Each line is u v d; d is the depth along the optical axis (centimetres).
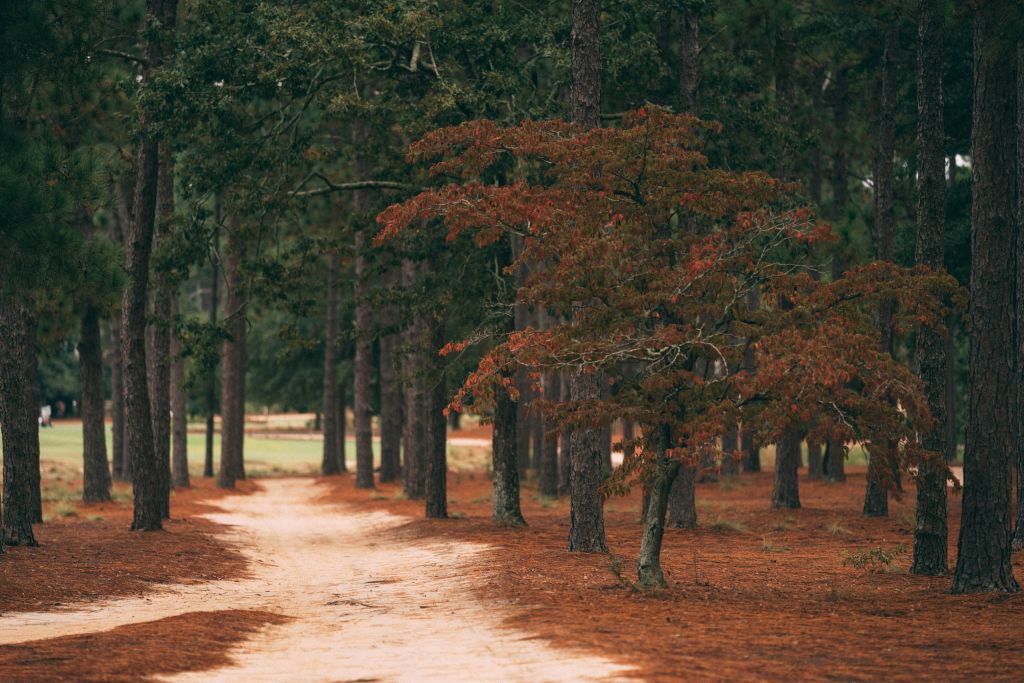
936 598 1422
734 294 1499
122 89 2505
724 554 2089
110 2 2056
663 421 1458
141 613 1466
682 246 1569
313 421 10444
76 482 4634
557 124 1711
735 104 2891
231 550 2389
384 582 1862
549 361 1485
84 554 2069
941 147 1744
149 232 2592
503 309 2673
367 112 2584
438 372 2838
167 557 2139
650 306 1480
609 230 1584
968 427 1495
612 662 965
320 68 2600
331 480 5456
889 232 2941
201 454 7231
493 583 1688
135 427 2609
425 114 2581
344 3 2644
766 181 1584
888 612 1298
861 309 1536
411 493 3912
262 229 2842
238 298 5016
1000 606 1323
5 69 1770
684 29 2716
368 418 4759
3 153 1664
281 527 3127
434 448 2994
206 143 2784
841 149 3788
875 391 1365
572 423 1455
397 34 2512
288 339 2936
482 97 2498
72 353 9400
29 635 1233
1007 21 1462
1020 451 2072
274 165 2742
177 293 3178
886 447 1356
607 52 2661
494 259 2722
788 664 953
